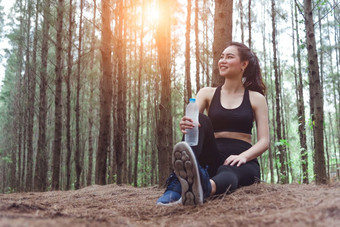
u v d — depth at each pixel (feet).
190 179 5.91
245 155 7.26
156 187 14.69
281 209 4.92
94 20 37.93
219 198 6.53
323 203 4.74
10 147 78.84
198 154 6.51
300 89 36.60
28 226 3.44
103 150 22.22
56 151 27.09
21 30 48.60
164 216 5.66
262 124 7.87
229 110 7.88
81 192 13.55
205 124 6.82
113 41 32.83
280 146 27.71
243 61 8.19
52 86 44.47
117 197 10.27
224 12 13.34
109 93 22.74
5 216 4.24
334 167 34.37
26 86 53.72
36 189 39.24
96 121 59.88
